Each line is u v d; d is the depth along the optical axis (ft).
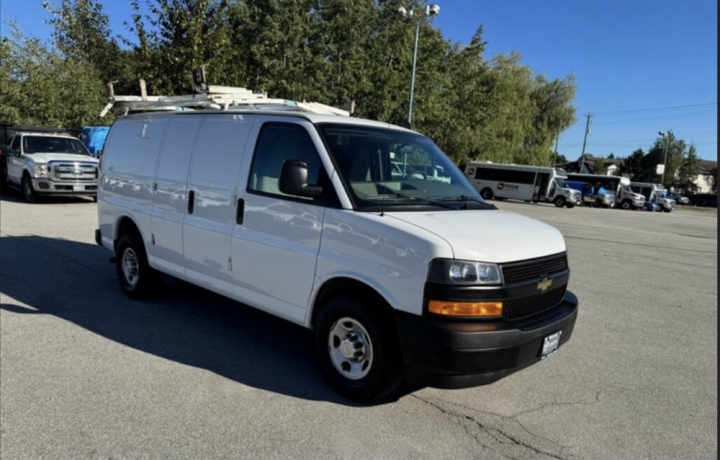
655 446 10.96
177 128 17.17
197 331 16.51
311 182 12.71
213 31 63.87
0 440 9.97
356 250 11.64
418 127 99.50
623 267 34.32
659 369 15.49
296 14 76.54
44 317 17.13
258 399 12.07
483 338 10.32
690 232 69.56
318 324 12.53
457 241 10.65
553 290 12.43
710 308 23.73
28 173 47.50
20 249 27.43
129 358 14.12
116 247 20.22
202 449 9.93
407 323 10.64
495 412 12.12
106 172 20.74
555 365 15.44
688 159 276.41
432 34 96.73
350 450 10.12
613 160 378.94
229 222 14.74
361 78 85.71
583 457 10.40
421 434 10.89
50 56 75.20
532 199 128.88
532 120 156.66
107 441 10.07
